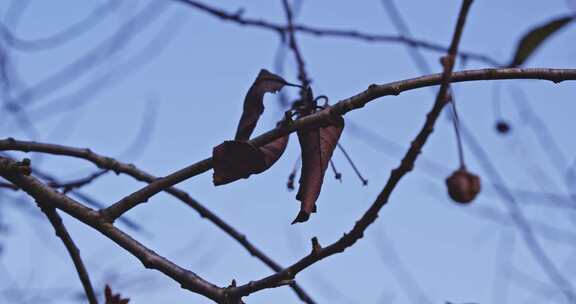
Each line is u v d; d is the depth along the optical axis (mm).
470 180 1748
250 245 1940
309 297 1918
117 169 1927
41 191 1806
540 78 1773
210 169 1780
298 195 1757
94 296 1824
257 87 1782
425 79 1765
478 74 1771
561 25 1690
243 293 1776
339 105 1764
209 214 1938
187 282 1781
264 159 1762
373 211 1749
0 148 1895
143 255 1787
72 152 1918
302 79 1989
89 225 1796
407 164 1731
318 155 1762
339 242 1760
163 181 1790
